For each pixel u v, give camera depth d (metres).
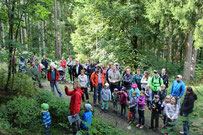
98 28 15.12
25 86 6.94
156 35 17.05
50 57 11.61
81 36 20.80
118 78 8.89
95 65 10.30
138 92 7.53
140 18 15.45
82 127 4.59
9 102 5.49
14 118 5.07
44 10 6.94
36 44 6.77
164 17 12.94
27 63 8.41
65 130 5.50
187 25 10.81
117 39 14.98
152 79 8.21
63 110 5.88
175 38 21.06
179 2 11.04
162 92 7.49
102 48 15.34
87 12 16.19
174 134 2.27
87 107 4.74
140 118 6.73
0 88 6.25
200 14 10.35
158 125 7.04
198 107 2.39
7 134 4.02
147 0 14.05
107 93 7.73
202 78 13.88
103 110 7.94
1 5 5.93
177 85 7.25
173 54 27.38
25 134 4.52
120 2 16.12
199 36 9.66
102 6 14.57
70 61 12.16
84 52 21.77
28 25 7.20
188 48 14.05
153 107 6.52
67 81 12.54
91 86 10.70
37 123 5.27
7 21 6.30
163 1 11.82
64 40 34.84
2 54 5.32
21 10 5.72
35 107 5.73
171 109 6.04
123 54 14.70
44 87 9.94
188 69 14.23
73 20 24.59
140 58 15.32
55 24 18.77
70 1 7.22
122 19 14.88
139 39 17.48
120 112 8.09
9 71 6.20
